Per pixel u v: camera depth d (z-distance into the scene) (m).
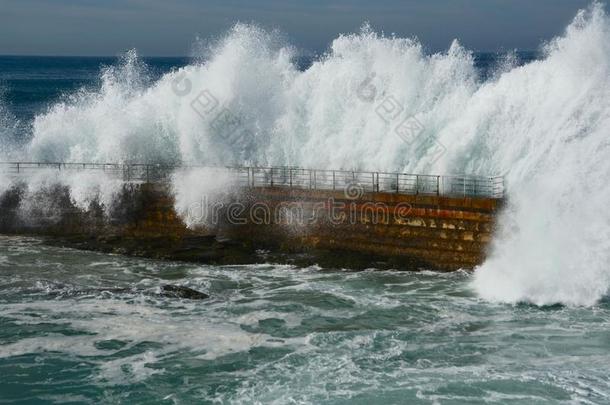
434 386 14.47
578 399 13.87
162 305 19.34
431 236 22.25
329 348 16.41
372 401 13.89
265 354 16.12
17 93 86.50
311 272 22.30
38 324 18.00
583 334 17.14
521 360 15.66
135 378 15.16
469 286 20.78
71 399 14.45
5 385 15.00
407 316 18.44
